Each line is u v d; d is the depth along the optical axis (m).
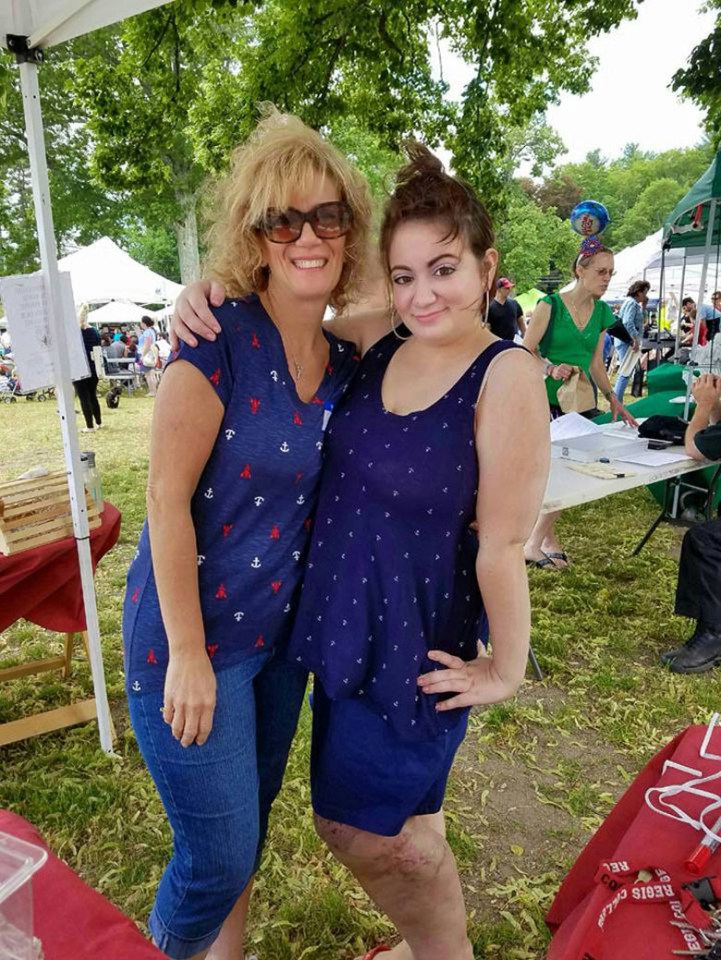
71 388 2.29
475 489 1.18
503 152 8.98
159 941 1.34
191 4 7.32
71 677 3.18
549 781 2.51
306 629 1.33
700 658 3.19
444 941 1.46
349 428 1.24
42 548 2.38
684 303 11.91
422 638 1.26
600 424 4.32
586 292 4.02
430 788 1.38
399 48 7.89
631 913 1.02
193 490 1.16
